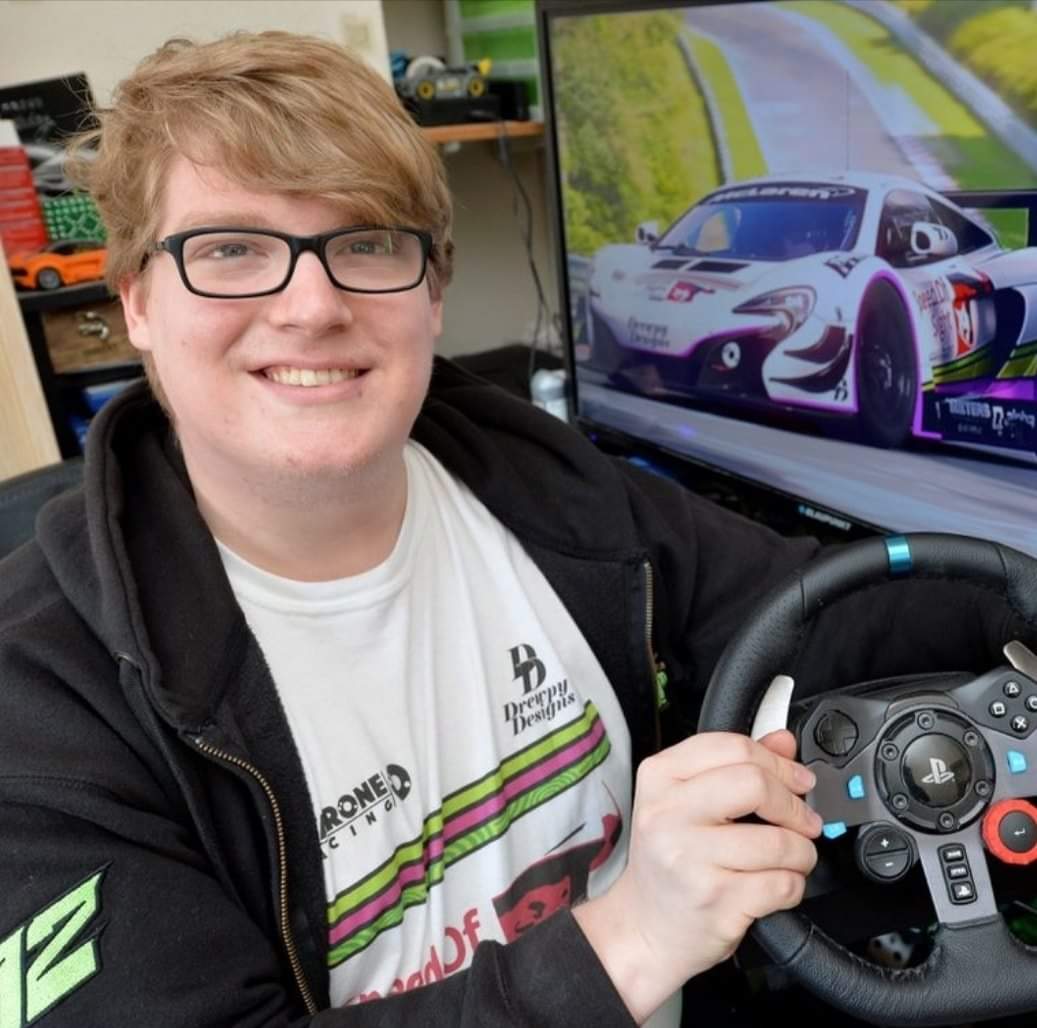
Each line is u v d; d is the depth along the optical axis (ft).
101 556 2.26
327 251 2.24
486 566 2.94
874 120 3.46
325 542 2.51
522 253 7.29
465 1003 1.97
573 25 4.79
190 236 2.19
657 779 2.03
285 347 2.22
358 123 2.25
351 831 2.48
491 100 5.97
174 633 2.29
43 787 1.98
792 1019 3.16
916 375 3.57
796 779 2.05
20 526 3.13
